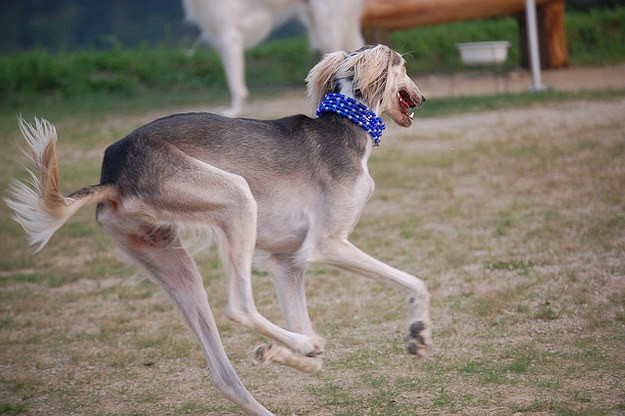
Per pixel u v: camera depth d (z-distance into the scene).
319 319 7.38
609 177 11.63
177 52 27.28
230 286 5.22
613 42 24.75
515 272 8.23
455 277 8.30
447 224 10.37
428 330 5.48
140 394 5.98
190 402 5.80
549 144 13.99
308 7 18.97
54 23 29.86
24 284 9.16
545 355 6.06
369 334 6.96
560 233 9.37
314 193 5.55
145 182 5.15
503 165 13.03
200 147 5.31
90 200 5.14
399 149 14.95
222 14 18.64
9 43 29.73
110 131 18.78
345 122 5.76
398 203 11.62
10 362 6.77
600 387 5.43
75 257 10.22
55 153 5.00
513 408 5.21
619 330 6.48
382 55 5.86
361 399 5.61
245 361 6.57
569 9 28.62
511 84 21.20
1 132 19.62
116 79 25.59
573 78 21.12
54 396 6.01
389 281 5.55
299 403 5.65
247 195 5.15
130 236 5.39
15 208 5.09
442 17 20.53
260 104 21.03
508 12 21.28
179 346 6.92
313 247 5.54
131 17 30.09
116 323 7.63
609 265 8.07
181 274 5.43
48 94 25.27
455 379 5.81
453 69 24.48
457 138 15.41
